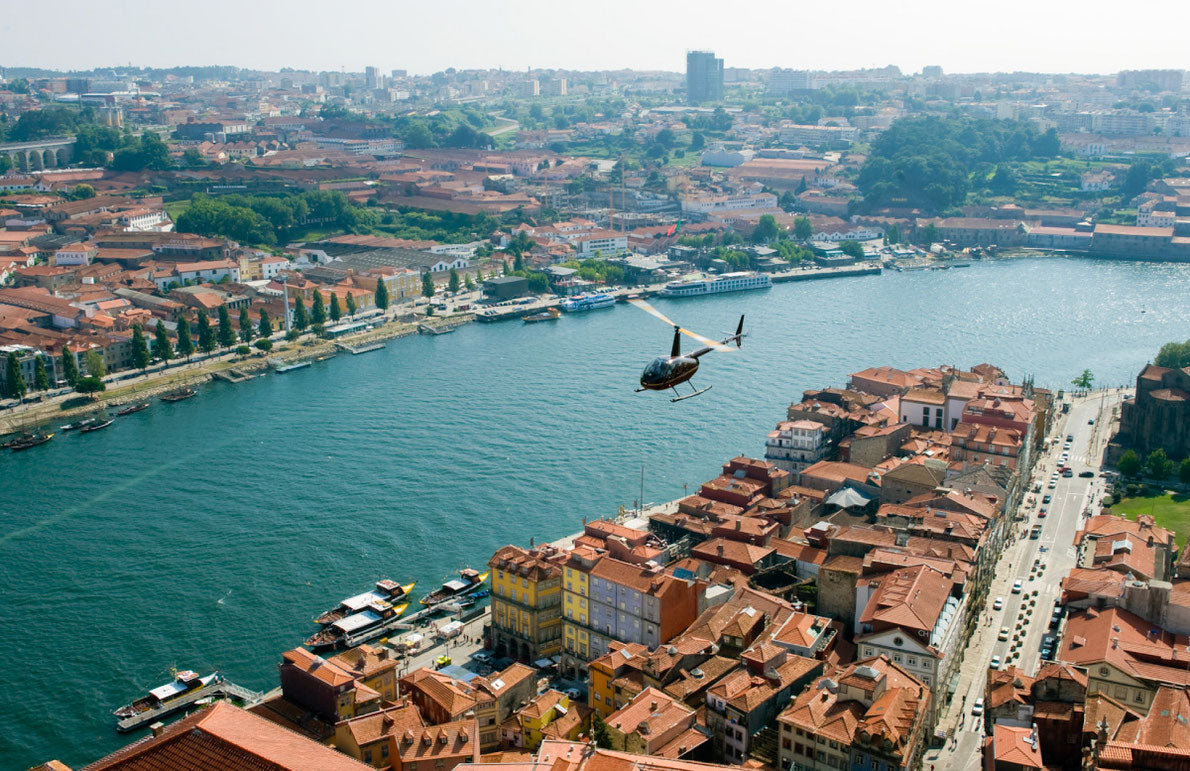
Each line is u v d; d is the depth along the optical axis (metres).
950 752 195.38
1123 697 197.38
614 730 186.88
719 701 193.50
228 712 155.62
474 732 193.38
